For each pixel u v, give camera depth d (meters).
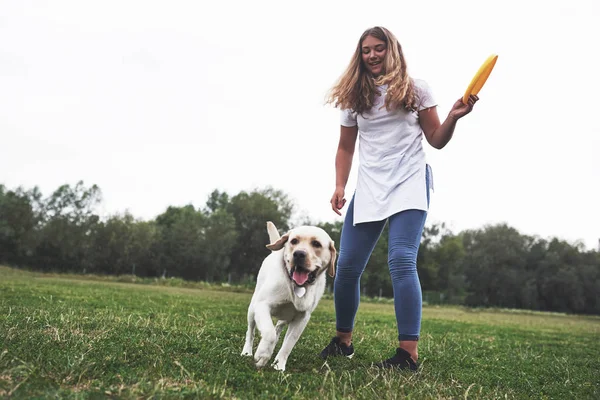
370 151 4.45
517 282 68.25
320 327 7.55
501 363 5.35
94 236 58.81
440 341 7.30
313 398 2.90
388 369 3.87
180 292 17.95
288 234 4.24
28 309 6.11
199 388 2.73
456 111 4.00
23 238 56.06
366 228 4.47
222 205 78.19
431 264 66.62
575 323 21.69
